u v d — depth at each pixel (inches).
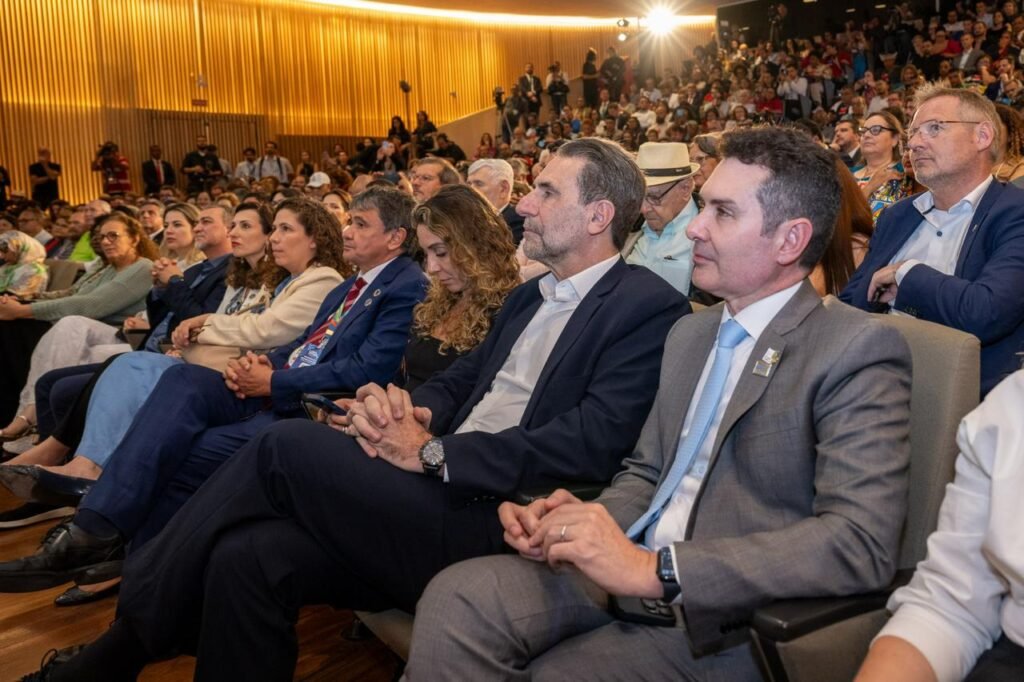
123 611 66.0
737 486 52.1
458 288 91.2
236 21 556.4
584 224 71.8
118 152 471.2
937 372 53.1
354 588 65.5
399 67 640.4
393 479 63.2
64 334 152.7
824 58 470.6
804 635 42.1
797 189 51.9
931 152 87.0
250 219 128.3
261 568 61.2
